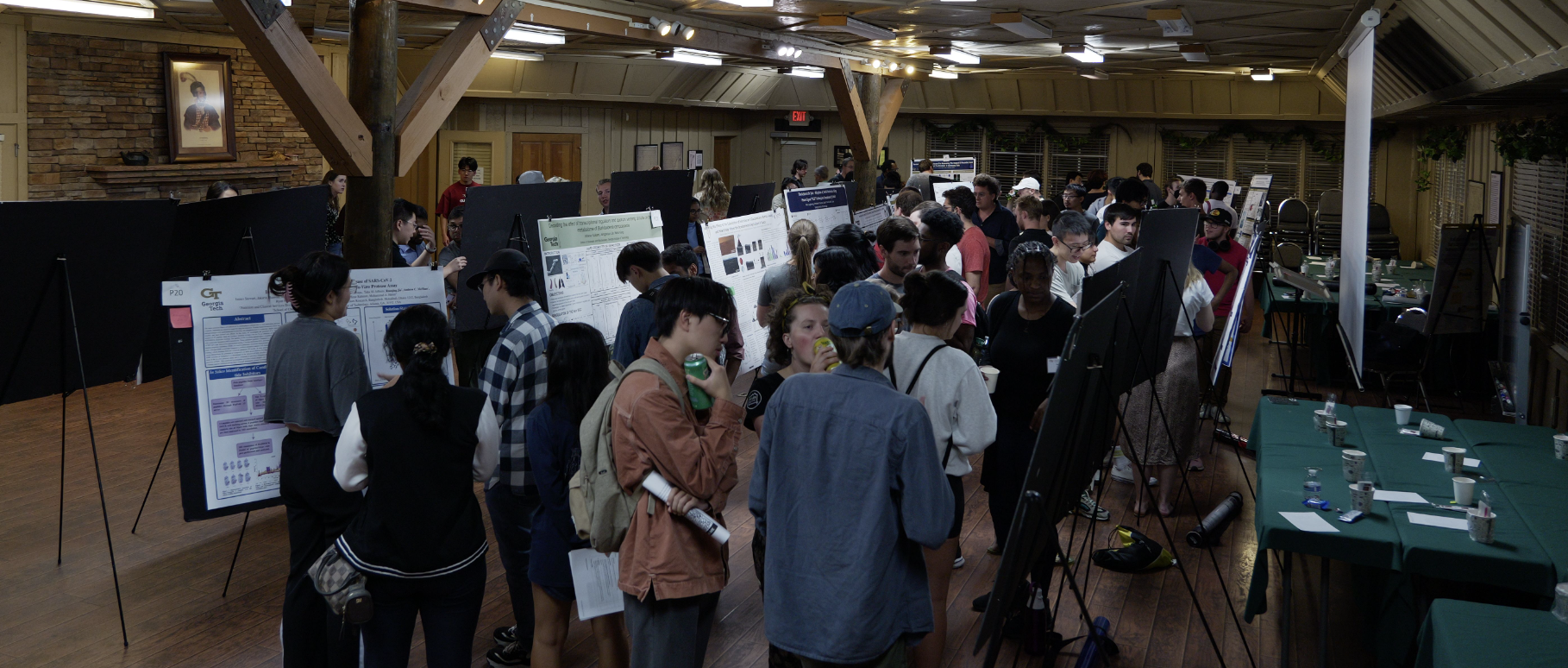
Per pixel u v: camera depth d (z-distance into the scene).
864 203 13.43
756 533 3.24
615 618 3.47
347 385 3.67
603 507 2.93
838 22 9.61
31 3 8.19
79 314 4.44
